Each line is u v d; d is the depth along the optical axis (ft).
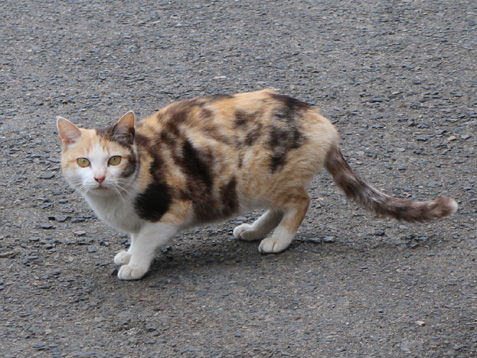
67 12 47.21
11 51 41.73
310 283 22.13
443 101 36.11
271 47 42.27
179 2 48.83
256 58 40.91
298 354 18.76
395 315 20.45
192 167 22.66
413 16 46.37
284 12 47.21
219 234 25.77
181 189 22.50
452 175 29.68
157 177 22.17
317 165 23.88
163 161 22.35
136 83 38.06
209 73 39.19
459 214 26.68
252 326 19.95
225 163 22.86
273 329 19.81
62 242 24.82
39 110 35.22
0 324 20.01
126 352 18.85
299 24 45.39
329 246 24.59
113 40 43.14
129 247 24.61
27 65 40.06
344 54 41.42
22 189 28.40
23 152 31.37
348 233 25.52
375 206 24.49
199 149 22.70
